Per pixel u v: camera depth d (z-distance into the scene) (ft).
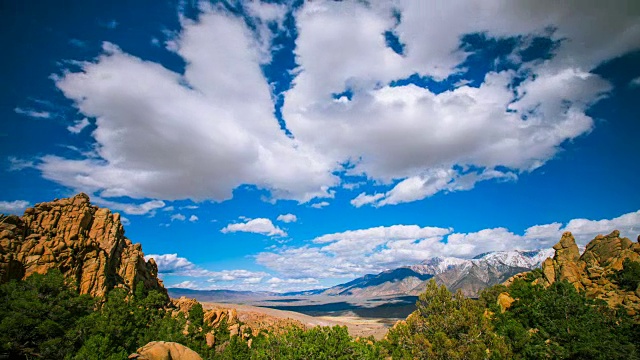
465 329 187.93
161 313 327.47
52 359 164.14
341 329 191.52
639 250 262.88
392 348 220.64
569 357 175.52
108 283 313.53
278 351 190.08
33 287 194.70
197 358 175.01
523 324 222.28
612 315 208.44
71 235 295.07
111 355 150.61
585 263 289.94
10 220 261.85
